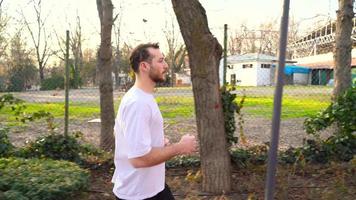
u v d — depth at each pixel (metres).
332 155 7.72
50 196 5.29
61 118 16.66
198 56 5.97
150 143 3.07
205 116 6.18
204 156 6.31
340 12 8.55
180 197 6.25
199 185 6.65
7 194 4.99
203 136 6.25
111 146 9.06
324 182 6.74
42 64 56.06
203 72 6.04
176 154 3.11
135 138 3.03
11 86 27.30
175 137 11.66
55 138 8.02
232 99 7.26
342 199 5.93
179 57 59.25
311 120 7.82
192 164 7.82
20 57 37.81
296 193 6.27
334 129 7.99
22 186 5.36
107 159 7.92
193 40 5.87
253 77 60.53
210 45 5.93
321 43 61.91
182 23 5.84
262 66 60.34
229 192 6.29
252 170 7.27
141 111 3.08
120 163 3.30
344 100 7.63
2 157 7.45
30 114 8.67
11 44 37.28
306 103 24.00
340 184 6.30
